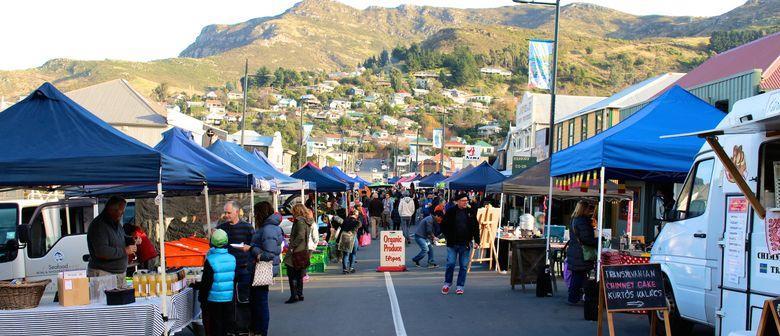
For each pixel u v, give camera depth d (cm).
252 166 1734
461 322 1111
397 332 1031
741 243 761
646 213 2408
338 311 1228
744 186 714
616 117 3484
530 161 3362
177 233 1808
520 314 1186
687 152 1101
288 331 1045
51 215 1269
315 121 19862
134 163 827
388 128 19900
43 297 907
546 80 2191
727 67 2467
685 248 930
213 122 14262
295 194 2809
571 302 1270
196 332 983
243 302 977
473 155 6538
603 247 1406
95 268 912
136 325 788
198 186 1260
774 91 661
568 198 2095
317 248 1955
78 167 808
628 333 1022
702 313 891
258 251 973
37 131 848
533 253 1488
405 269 1962
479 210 1906
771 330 633
